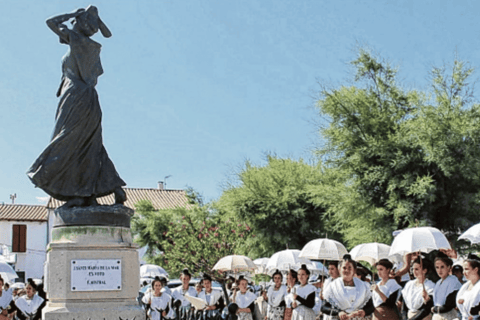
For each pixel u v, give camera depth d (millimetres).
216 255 17188
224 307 12750
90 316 7984
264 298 12281
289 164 27609
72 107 8734
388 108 22219
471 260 7672
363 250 11188
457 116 19781
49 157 8633
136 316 8125
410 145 20297
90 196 8875
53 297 8141
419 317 8289
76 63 8930
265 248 25719
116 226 8570
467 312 7594
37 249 44219
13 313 10727
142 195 47812
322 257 11000
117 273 8352
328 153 22344
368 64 22344
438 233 8688
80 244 8266
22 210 45781
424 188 19109
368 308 8023
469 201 19844
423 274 8398
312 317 10023
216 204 25141
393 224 20688
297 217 25547
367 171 20859
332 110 22031
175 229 18344
